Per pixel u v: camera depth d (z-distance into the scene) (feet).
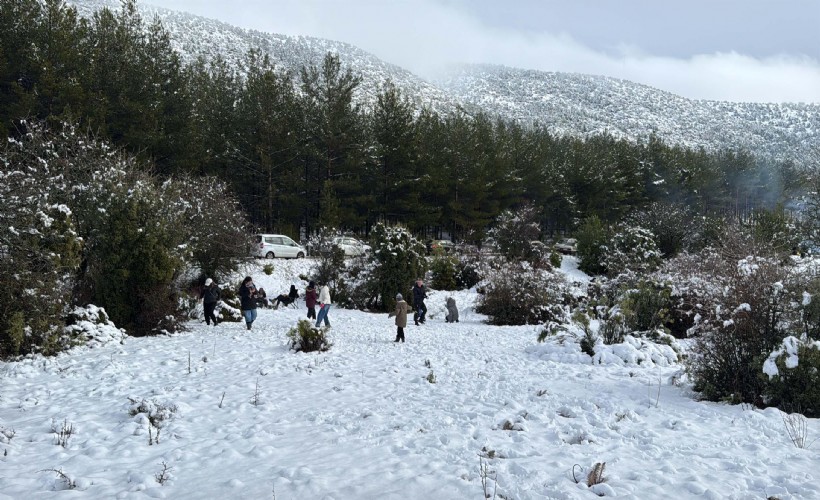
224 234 80.48
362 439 21.30
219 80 161.27
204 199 82.48
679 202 219.61
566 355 40.91
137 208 51.90
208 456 19.70
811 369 24.53
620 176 221.66
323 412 25.70
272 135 141.18
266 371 35.29
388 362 39.58
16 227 40.22
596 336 44.47
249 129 143.95
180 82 120.37
